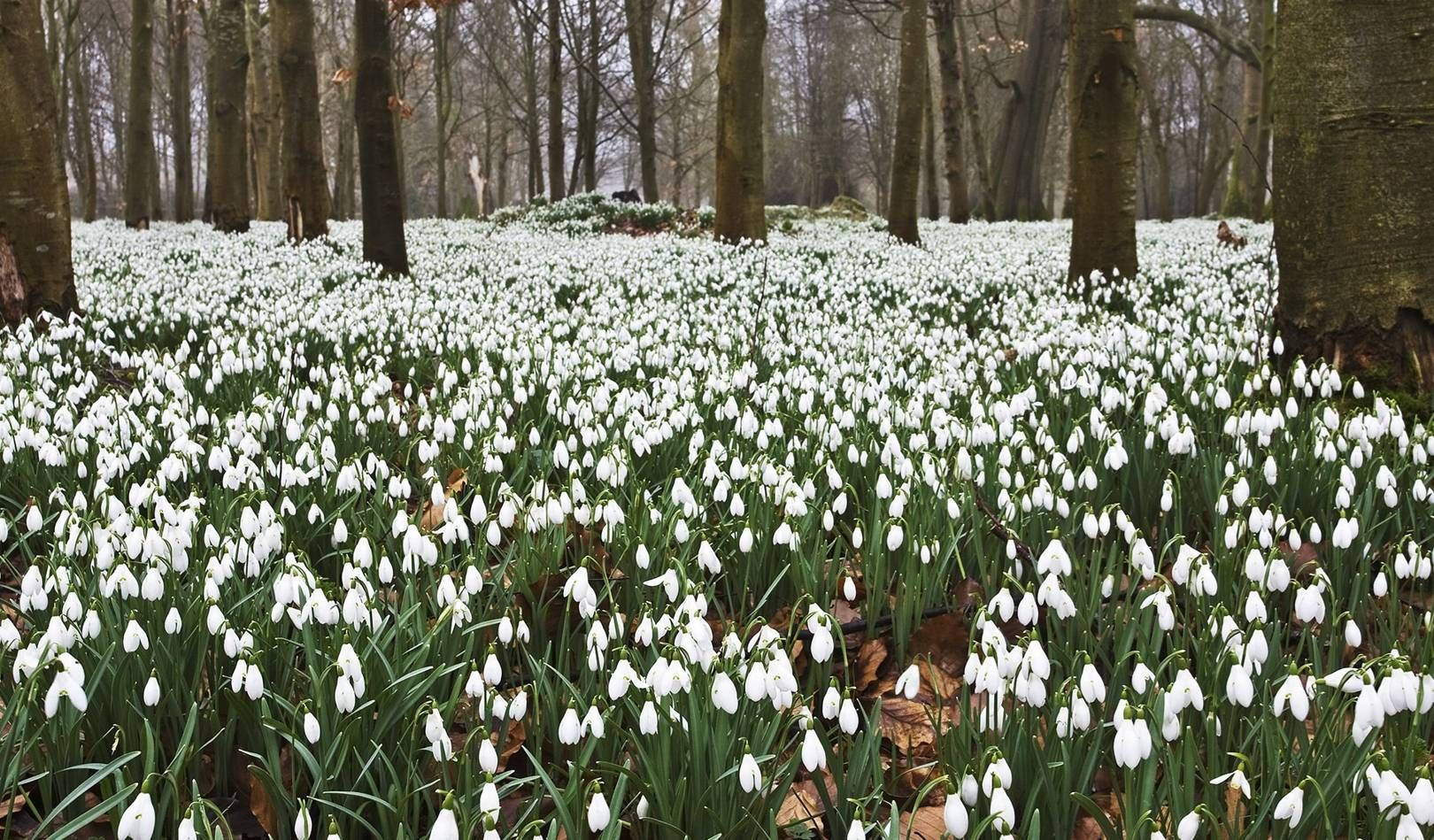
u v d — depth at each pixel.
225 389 5.56
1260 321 5.96
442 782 2.30
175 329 7.76
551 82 28.97
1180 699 2.16
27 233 7.29
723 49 15.63
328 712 2.31
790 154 66.19
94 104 44.47
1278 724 2.25
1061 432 4.57
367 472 3.82
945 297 9.63
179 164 28.03
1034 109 34.00
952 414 4.79
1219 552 3.23
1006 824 1.83
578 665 3.05
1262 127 21.86
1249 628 2.61
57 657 2.24
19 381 5.61
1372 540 3.59
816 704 2.95
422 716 2.44
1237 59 56.47
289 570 2.61
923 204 55.22
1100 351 5.56
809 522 3.48
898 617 3.17
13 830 2.36
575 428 4.78
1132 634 2.70
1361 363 5.13
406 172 55.34
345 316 7.39
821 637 2.52
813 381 5.27
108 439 4.20
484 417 4.61
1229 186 29.25
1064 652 2.68
